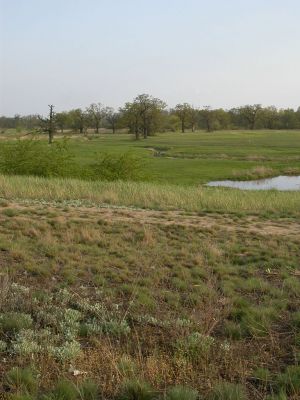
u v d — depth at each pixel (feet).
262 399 16.11
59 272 27.63
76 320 21.39
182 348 19.04
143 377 16.69
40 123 258.78
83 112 461.37
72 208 47.47
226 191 70.23
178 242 36.86
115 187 61.93
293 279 29.19
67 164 91.81
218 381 16.76
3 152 90.38
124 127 411.75
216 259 32.91
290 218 49.88
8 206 45.37
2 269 26.84
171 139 361.10
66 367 17.26
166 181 113.60
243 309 23.85
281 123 574.97
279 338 21.21
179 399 15.44
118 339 20.13
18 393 14.92
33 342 18.31
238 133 459.32
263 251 35.37
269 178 147.23
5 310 21.24
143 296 24.58
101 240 34.86
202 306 23.99
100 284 26.25
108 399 15.60
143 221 43.55
